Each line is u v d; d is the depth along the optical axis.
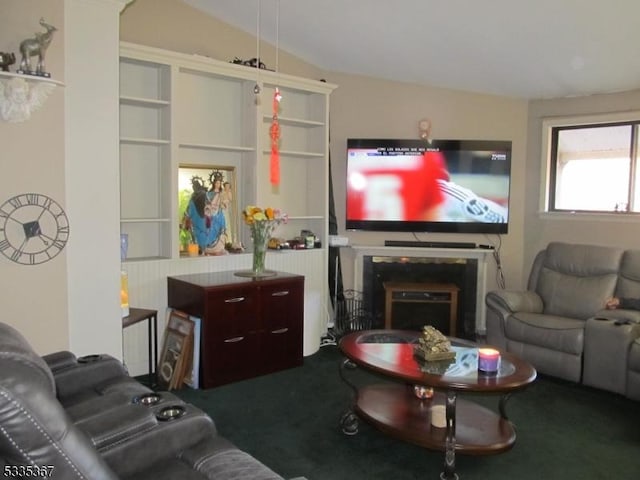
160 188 3.89
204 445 1.75
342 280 5.05
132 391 2.14
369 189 4.94
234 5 3.85
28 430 1.12
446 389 2.31
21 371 1.16
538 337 3.77
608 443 2.78
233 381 3.63
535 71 4.23
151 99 3.64
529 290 4.54
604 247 4.23
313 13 3.75
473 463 2.55
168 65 3.65
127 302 3.27
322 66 4.85
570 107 4.75
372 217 4.95
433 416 2.59
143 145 3.81
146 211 3.88
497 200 4.91
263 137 4.39
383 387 3.13
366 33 3.95
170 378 3.51
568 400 3.39
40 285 2.73
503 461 2.58
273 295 3.80
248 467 1.60
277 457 2.59
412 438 2.47
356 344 2.89
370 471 2.46
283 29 4.16
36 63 2.57
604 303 3.96
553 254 4.46
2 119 2.54
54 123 2.70
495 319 4.13
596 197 4.71
